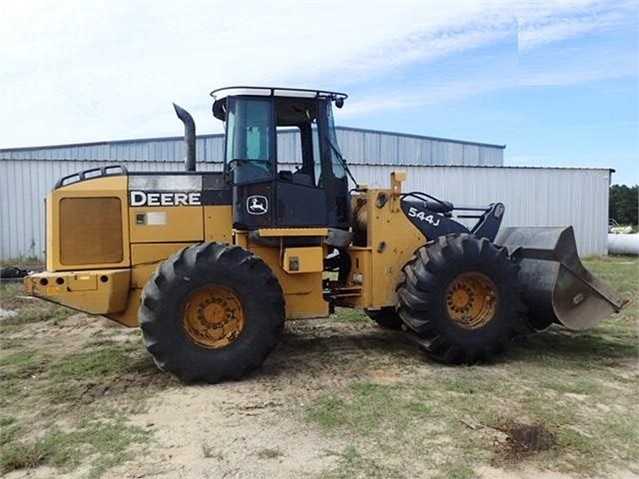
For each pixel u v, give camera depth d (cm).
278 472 321
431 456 339
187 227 537
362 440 361
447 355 525
